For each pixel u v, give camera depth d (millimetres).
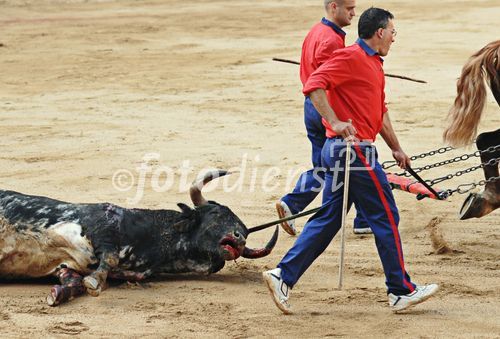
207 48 32656
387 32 10086
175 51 32125
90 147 19016
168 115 22031
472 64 12281
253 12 43281
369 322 9977
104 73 28125
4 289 11039
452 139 12461
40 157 18219
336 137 10156
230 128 20500
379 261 12156
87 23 40312
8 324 9891
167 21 40500
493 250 12539
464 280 11359
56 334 9617
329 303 10602
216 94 24453
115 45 33875
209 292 10969
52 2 48156
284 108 22500
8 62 30516
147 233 11016
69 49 33000
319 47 12453
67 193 15633
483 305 10508
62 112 22719
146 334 9625
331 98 10141
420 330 9734
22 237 10883
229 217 11070
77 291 10617
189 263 11188
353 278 11516
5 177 16719
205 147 18812
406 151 18234
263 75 26969
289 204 13086
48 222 10828
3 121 21797
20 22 41125
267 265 12078
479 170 16672
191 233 11141
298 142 19125
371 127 10156
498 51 12133
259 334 9633
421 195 12805
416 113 21562
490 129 19891
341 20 12625
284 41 33844
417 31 34875
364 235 13266
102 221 10766
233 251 10922
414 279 11391
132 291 10977
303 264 10141
